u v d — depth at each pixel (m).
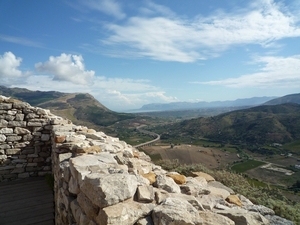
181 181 4.35
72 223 3.64
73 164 3.80
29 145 9.18
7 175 8.80
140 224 2.51
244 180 8.86
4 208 6.75
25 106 9.18
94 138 6.77
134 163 4.62
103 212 2.44
